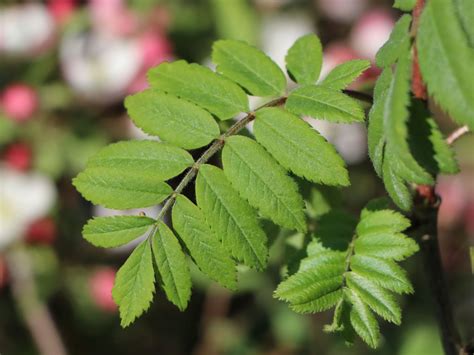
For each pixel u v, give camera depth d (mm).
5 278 927
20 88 911
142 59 926
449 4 416
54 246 938
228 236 460
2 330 970
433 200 497
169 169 472
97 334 1014
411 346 957
